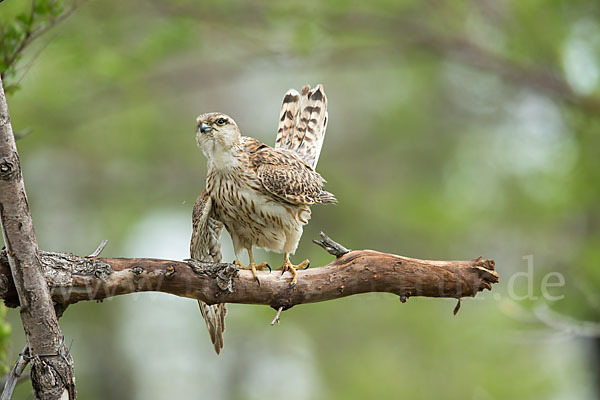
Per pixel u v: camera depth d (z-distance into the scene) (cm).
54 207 1906
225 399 1866
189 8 1349
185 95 2134
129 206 1888
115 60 1293
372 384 1689
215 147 688
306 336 1825
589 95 1424
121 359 1748
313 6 1372
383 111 2048
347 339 1797
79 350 1694
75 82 1423
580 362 1569
